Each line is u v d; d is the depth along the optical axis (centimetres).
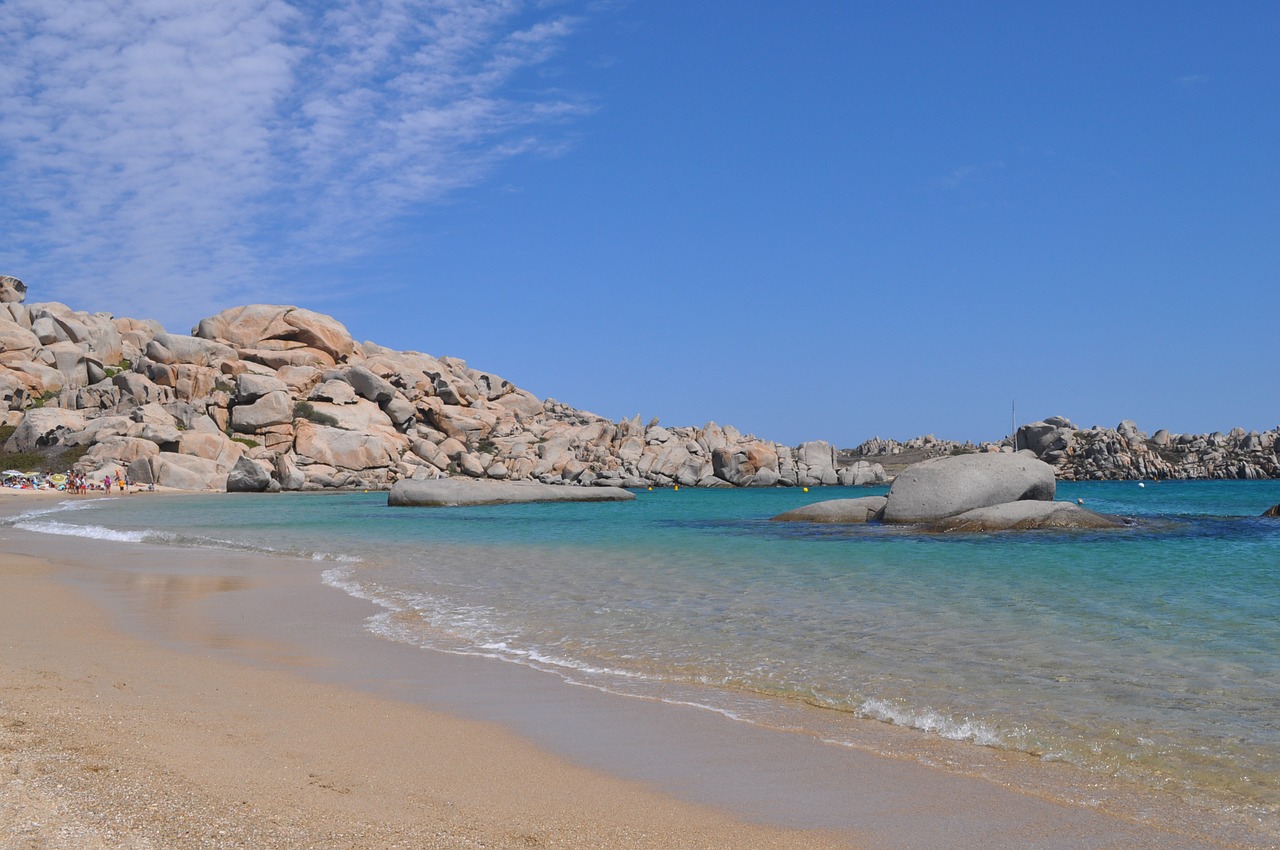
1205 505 5834
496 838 548
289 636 1237
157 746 683
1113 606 1425
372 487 7619
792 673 1005
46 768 599
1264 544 2467
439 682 973
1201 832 582
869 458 16662
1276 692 902
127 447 7094
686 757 727
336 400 8225
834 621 1317
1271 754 727
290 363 9031
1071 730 788
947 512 3128
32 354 8506
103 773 602
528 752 733
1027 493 3172
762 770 697
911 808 620
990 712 844
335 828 545
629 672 1022
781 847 550
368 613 1434
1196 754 728
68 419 7594
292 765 668
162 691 880
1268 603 1446
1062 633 1207
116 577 1873
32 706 773
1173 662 1033
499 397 11050
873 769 701
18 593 1588
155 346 8575
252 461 7012
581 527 3516
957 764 713
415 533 3216
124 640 1172
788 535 2919
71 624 1288
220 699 862
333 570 2034
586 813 600
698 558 2250
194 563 2172
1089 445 13750
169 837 503
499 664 1065
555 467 8956
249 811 559
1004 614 1359
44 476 6625
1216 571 1883
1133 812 615
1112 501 6538
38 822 503
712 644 1166
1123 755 727
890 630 1243
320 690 923
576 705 883
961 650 1109
